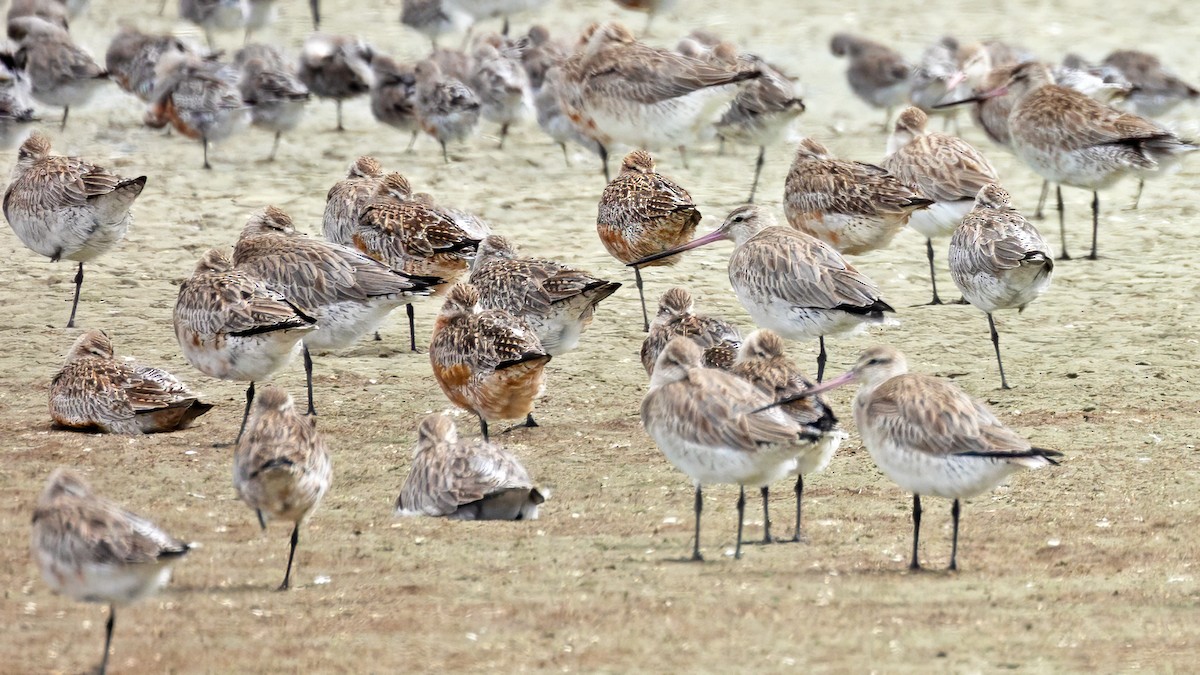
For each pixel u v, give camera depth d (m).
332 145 29.53
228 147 29.08
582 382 18.31
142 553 9.81
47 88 29.17
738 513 13.66
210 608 11.30
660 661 10.25
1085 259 22.91
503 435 16.52
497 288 17.59
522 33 38.38
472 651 10.45
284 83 28.17
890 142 23.03
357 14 40.47
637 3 36.56
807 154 21.00
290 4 41.47
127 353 19.02
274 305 15.86
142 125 30.47
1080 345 19.23
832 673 10.03
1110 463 15.26
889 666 10.16
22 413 16.84
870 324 16.92
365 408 17.41
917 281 22.23
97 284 21.64
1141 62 29.89
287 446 11.61
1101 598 11.55
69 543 9.86
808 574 12.18
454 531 13.33
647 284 21.97
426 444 14.24
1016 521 13.68
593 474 15.23
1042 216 25.22
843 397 17.73
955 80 28.48
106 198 19.59
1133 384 17.78
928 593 11.68
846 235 20.00
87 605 11.38
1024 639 10.66
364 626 10.93
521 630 10.85
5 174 26.39
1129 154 22.09
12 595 11.52
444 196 25.97
